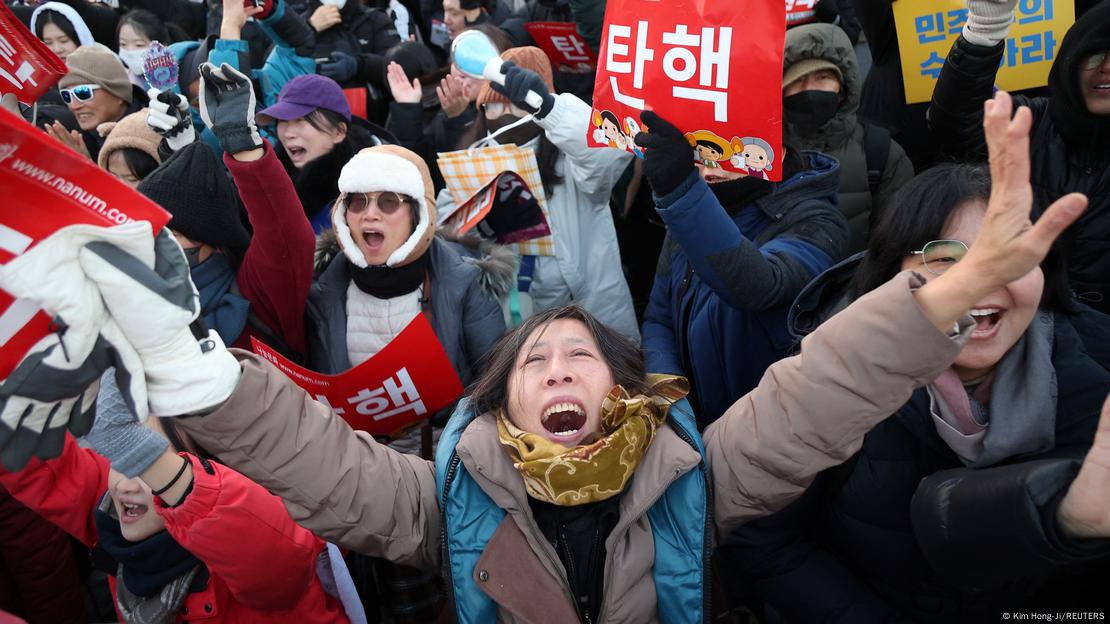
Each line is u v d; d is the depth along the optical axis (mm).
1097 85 2297
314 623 1753
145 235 1015
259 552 1509
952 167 1446
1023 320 1350
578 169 2775
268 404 1325
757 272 1946
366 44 5215
